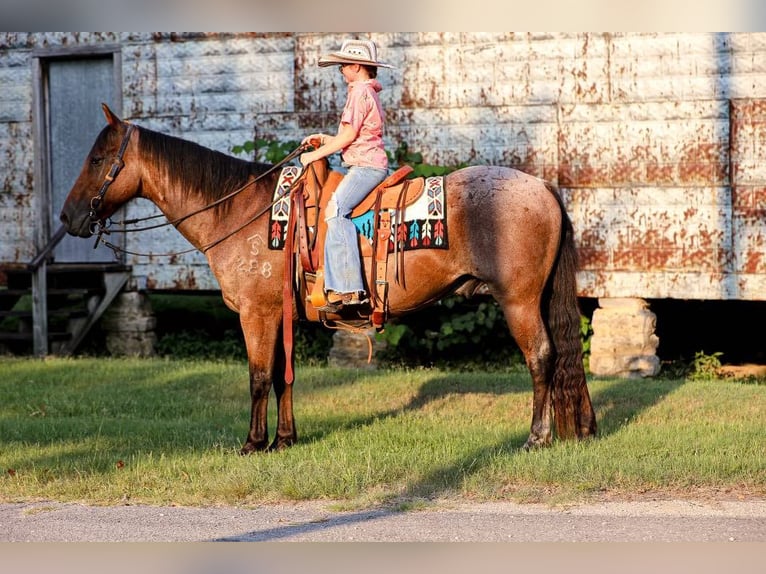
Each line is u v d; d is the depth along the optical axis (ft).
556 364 24.00
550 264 23.52
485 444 24.98
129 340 45.68
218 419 30.27
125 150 25.05
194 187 25.00
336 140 23.50
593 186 40.42
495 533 18.66
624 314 39.45
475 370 41.96
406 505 20.40
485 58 41.52
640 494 21.25
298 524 19.43
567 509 20.18
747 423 27.71
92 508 20.94
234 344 46.78
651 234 39.78
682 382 35.24
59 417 31.30
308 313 24.68
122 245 45.52
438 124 42.19
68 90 47.16
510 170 24.03
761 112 38.47
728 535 18.47
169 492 21.83
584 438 24.35
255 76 44.06
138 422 29.63
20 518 20.24
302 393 33.50
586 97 40.40
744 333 49.21
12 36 46.80
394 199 23.61
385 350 42.91
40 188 46.96
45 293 43.86
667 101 39.45
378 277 23.61
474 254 23.26
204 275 44.65
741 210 38.78
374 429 27.37
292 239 24.07
